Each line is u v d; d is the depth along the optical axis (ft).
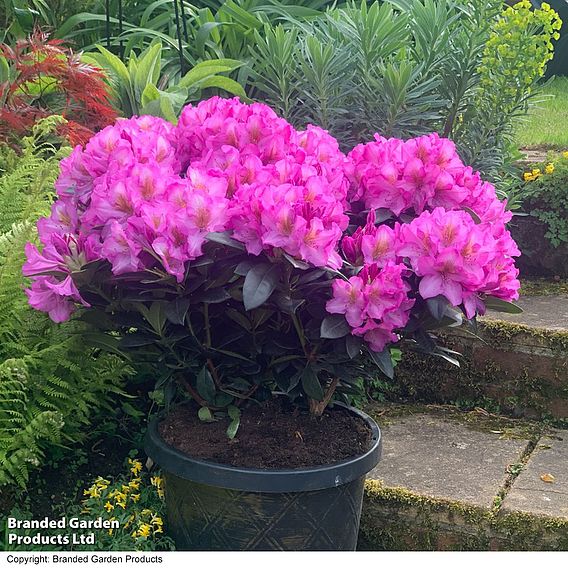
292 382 6.67
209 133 6.98
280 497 6.55
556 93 20.31
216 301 6.21
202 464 6.54
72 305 6.74
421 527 7.89
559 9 21.49
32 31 14.28
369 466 6.85
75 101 10.69
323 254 6.04
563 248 12.47
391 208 6.97
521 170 12.78
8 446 7.42
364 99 11.41
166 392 7.00
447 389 10.39
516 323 10.11
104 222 6.43
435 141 7.06
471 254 6.15
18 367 7.14
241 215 6.08
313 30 13.37
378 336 6.34
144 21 14.60
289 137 7.07
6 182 8.68
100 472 8.47
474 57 11.60
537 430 9.70
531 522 7.51
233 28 13.85
